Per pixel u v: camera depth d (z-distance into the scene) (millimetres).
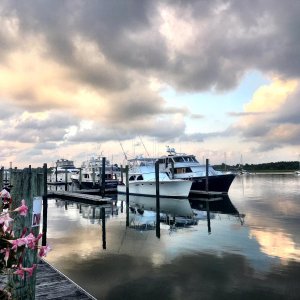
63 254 12516
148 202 32312
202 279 9547
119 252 12766
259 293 8484
